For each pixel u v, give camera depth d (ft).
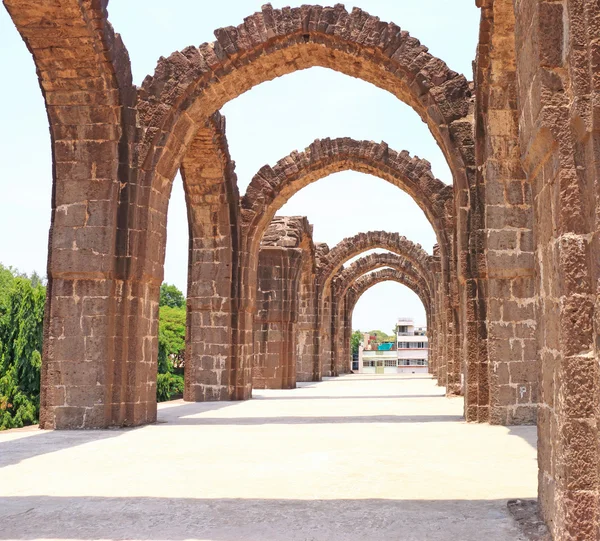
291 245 83.10
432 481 22.24
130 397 39.47
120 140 40.50
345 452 28.58
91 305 39.32
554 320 14.73
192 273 62.23
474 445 30.37
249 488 21.29
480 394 40.57
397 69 44.75
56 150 40.24
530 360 39.11
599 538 13.05
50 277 39.91
